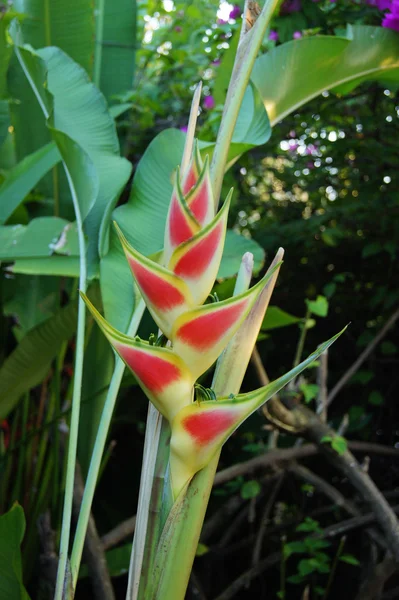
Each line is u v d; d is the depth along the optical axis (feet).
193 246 2.78
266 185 11.39
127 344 2.81
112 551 6.55
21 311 7.14
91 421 6.59
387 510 5.64
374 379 9.59
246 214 11.35
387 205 8.55
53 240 5.67
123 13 9.05
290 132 9.05
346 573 8.30
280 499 9.06
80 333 4.18
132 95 8.29
